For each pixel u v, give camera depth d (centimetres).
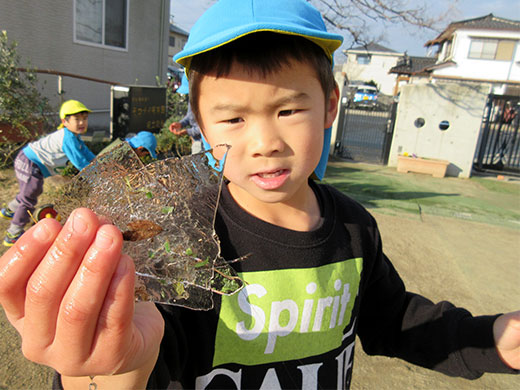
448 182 362
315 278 44
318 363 45
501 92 1283
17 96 281
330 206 50
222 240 43
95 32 409
